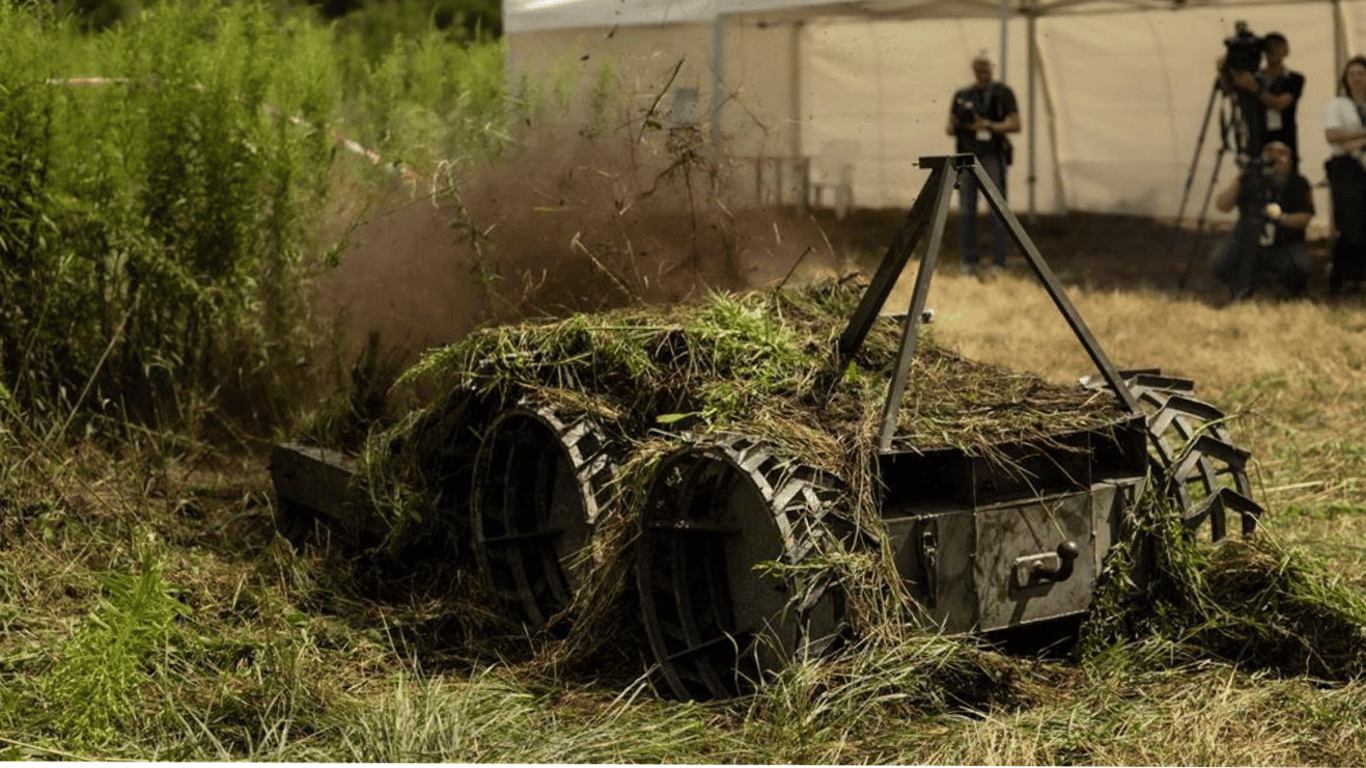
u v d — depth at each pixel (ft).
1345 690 15.03
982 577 15.08
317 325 24.58
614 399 17.46
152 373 23.67
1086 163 64.49
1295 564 16.35
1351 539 20.39
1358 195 43.27
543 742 14.16
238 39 25.11
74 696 14.71
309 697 15.19
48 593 18.35
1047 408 16.16
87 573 18.83
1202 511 16.55
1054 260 52.29
